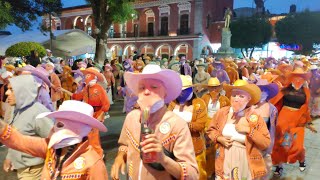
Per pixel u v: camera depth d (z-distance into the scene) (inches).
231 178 147.6
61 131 92.5
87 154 94.4
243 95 146.2
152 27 1718.8
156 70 87.4
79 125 93.6
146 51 1744.6
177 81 86.1
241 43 1429.6
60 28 2113.7
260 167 147.8
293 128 225.6
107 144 287.6
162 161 75.3
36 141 100.5
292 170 241.9
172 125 83.7
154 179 83.7
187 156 82.6
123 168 96.5
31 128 125.7
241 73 539.5
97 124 94.6
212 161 199.5
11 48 659.4
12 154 129.8
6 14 525.0
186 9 1562.5
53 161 94.7
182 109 169.5
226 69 509.7
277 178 224.4
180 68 573.0
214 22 1565.0
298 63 383.2
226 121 153.7
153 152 73.7
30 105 127.6
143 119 77.8
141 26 1759.4
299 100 223.0
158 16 1679.4
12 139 97.7
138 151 86.5
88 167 92.6
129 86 91.4
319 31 1311.5
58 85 334.3
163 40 1643.7
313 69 432.8
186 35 1547.7
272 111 175.2
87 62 541.3
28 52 649.6
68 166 92.6
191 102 173.5
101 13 849.5
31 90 127.1
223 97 214.1
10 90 127.3
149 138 73.9
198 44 1520.7
